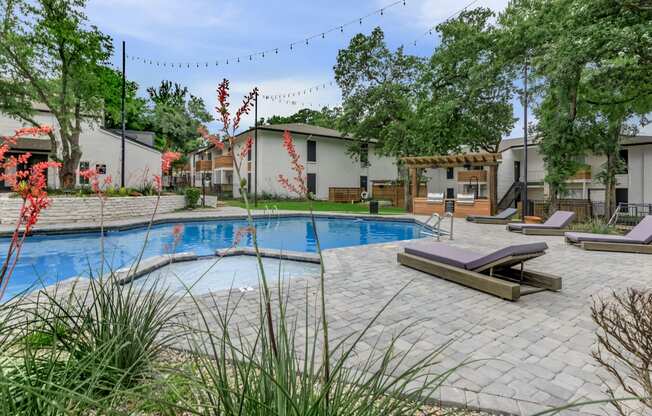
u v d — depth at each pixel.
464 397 2.19
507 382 2.43
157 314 2.66
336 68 21.53
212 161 31.08
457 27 16.58
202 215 14.39
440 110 16.30
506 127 19.94
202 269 6.50
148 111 31.58
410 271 5.66
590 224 11.23
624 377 2.47
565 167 13.79
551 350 2.91
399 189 26.23
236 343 2.92
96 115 16.02
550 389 2.34
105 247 9.26
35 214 1.58
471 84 15.55
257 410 1.23
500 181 27.23
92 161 18.92
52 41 13.05
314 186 27.53
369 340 3.09
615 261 6.45
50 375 1.49
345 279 5.17
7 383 1.23
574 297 4.32
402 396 1.44
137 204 13.55
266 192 24.98
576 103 12.53
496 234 10.39
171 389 1.42
